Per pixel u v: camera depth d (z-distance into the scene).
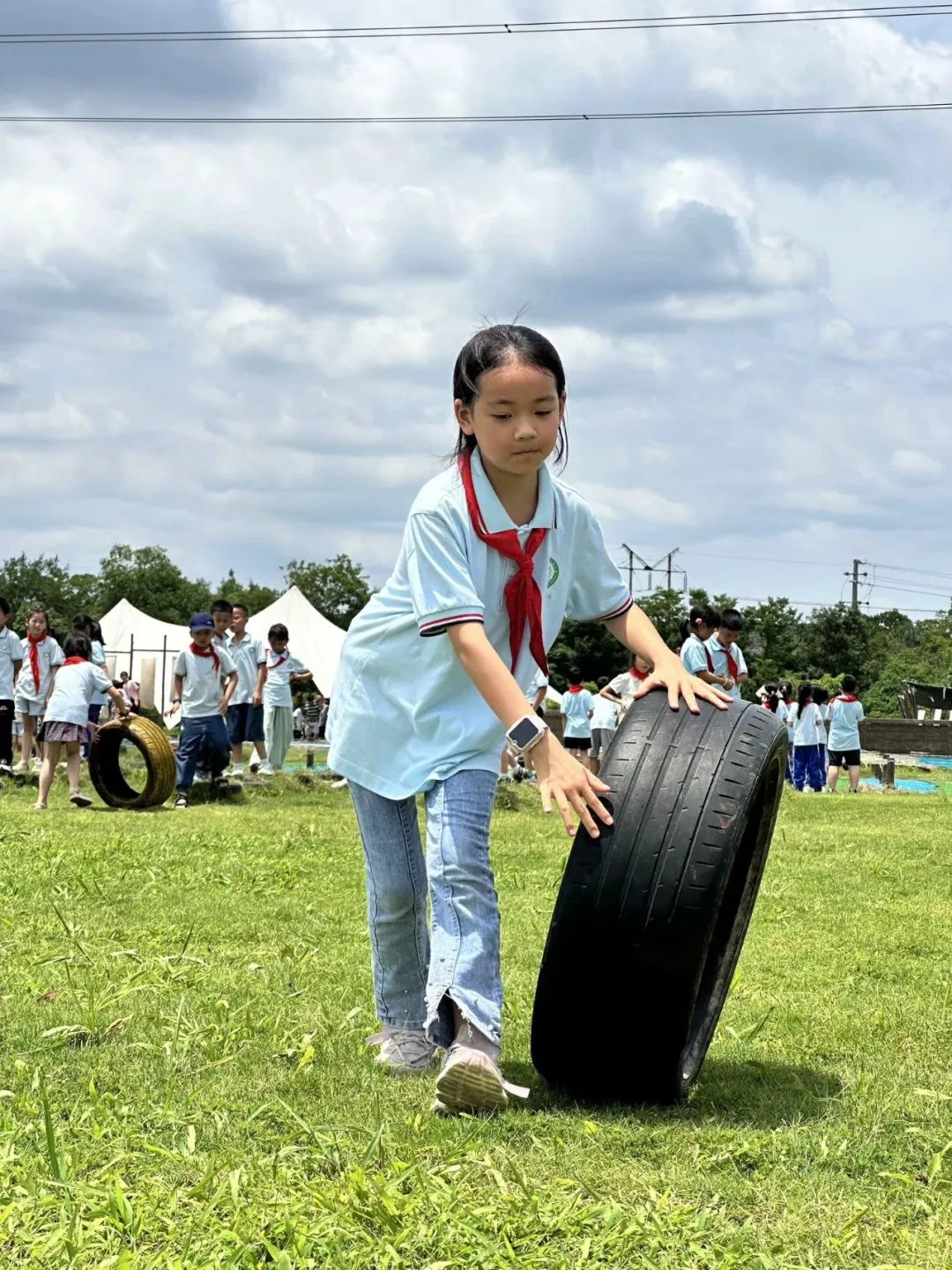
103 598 100.38
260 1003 5.23
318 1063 4.43
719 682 13.25
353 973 5.82
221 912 7.27
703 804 3.93
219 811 13.69
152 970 5.70
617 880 3.89
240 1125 3.78
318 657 38.81
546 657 4.25
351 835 11.35
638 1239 3.07
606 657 58.75
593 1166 3.53
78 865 8.88
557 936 3.94
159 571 101.81
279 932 6.77
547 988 3.96
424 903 4.45
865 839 11.66
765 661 67.00
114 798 13.93
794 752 20.86
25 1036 4.66
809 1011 5.34
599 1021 3.93
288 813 13.51
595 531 4.40
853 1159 3.63
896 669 67.38
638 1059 3.95
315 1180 3.35
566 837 11.38
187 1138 3.64
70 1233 3.00
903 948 6.65
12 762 17.62
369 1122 3.85
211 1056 4.47
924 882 8.98
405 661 4.21
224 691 15.36
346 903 7.66
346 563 76.25
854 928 7.18
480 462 4.12
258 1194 3.25
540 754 3.92
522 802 14.69
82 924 6.82
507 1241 3.01
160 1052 4.50
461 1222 3.08
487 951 4.02
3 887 7.89
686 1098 4.16
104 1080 4.18
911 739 41.19
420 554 4.04
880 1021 5.14
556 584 4.30
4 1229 3.04
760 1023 4.95
